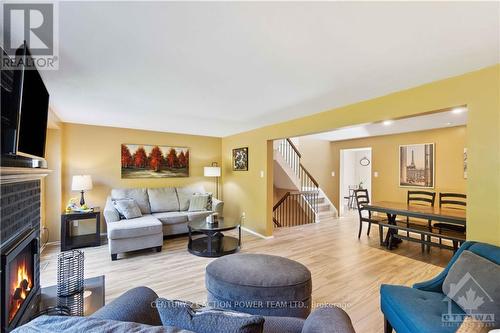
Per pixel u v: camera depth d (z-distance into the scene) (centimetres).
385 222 420
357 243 426
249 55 187
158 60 195
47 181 409
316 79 232
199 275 294
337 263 333
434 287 183
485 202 202
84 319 81
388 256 361
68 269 204
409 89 253
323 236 471
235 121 423
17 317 159
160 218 427
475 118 208
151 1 125
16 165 162
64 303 192
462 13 134
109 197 452
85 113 367
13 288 163
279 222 599
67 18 139
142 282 275
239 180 545
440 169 492
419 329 138
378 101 280
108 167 470
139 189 476
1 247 142
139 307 131
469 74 213
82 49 177
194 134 571
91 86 253
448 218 312
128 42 168
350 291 256
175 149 546
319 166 723
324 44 170
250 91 267
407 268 316
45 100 199
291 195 635
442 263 333
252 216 500
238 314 92
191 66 206
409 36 159
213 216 400
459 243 354
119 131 482
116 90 265
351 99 292
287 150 638
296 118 394
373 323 203
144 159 509
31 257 193
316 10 133
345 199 857
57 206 414
